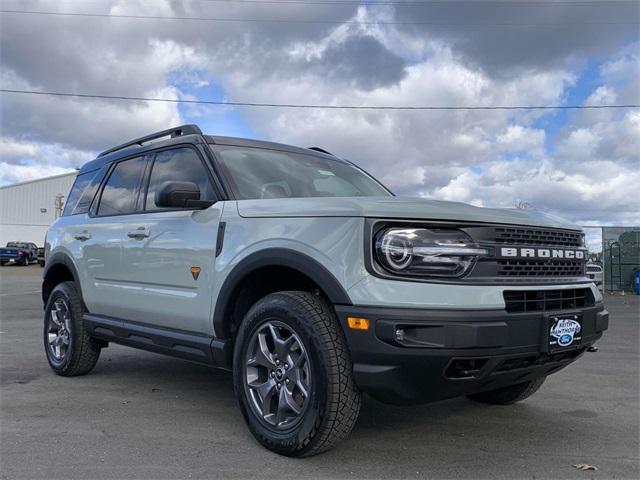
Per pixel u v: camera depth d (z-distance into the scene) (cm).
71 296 547
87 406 453
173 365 620
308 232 330
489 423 416
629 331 966
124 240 475
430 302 295
